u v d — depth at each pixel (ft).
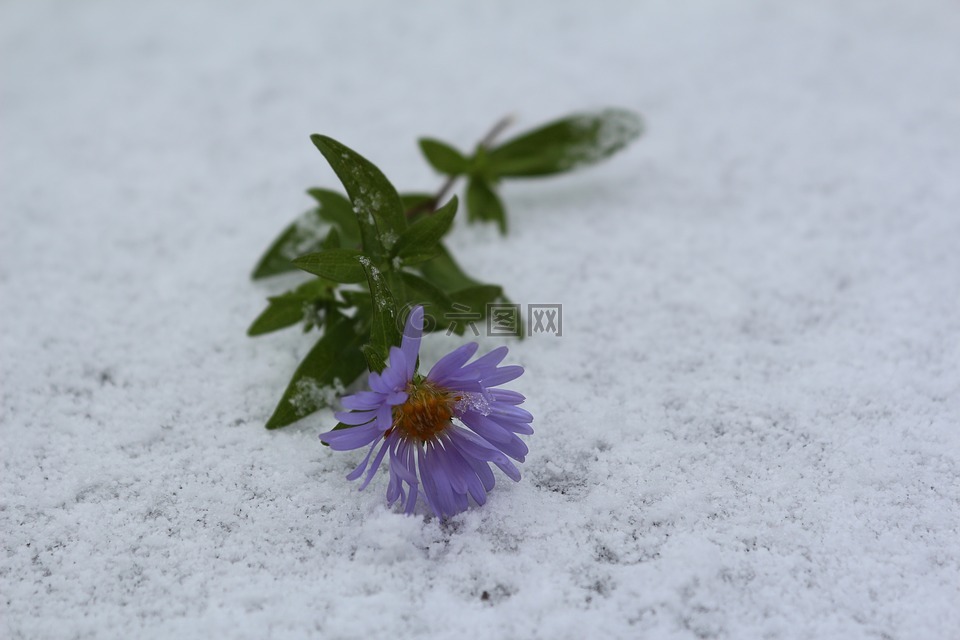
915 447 1.20
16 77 1.66
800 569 1.13
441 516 1.15
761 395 1.24
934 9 1.73
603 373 1.27
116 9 1.81
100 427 1.23
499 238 1.42
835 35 1.69
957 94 1.58
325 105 1.61
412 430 1.15
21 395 1.25
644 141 1.54
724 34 1.70
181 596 1.12
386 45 1.72
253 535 1.15
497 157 1.45
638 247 1.40
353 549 1.14
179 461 1.20
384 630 1.09
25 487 1.18
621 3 1.79
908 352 1.28
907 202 1.43
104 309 1.34
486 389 1.15
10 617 1.11
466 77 1.65
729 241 1.40
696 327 1.31
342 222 1.32
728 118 1.57
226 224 1.44
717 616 1.10
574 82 1.64
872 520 1.15
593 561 1.13
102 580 1.13
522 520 1.16
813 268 1.37
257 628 1.10
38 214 1.45
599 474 1.19
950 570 1.12
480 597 1.11
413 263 1.23
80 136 1.56
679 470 1.19
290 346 1.30
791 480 1.18
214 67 1.68
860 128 1.54
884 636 1.09
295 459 1.20
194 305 1.34
